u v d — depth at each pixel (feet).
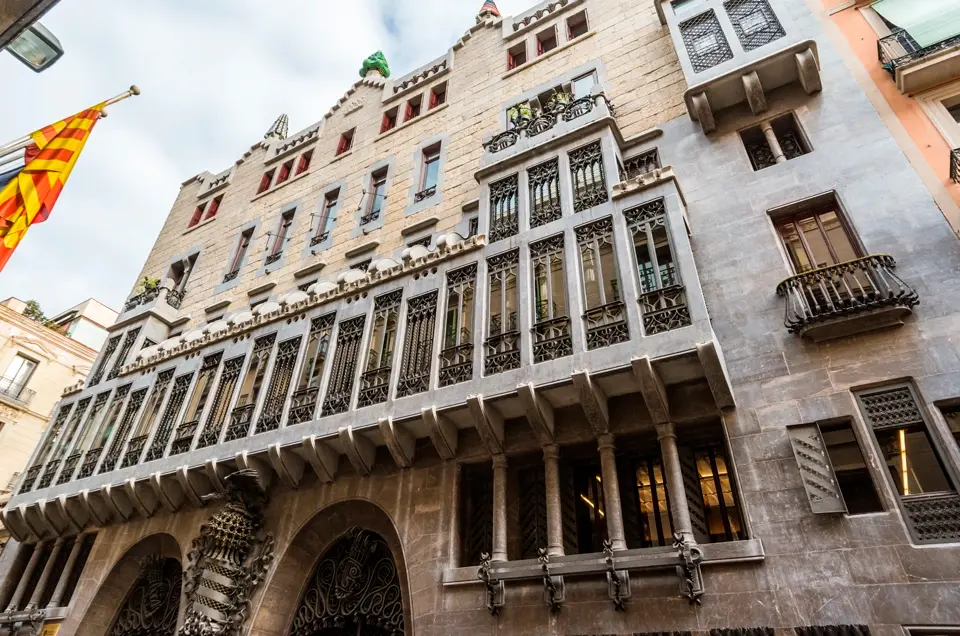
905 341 26.89
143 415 50.42
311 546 38.70
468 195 51.85
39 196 29.30
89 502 47.88
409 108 68.18
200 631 34.65
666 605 24.97
